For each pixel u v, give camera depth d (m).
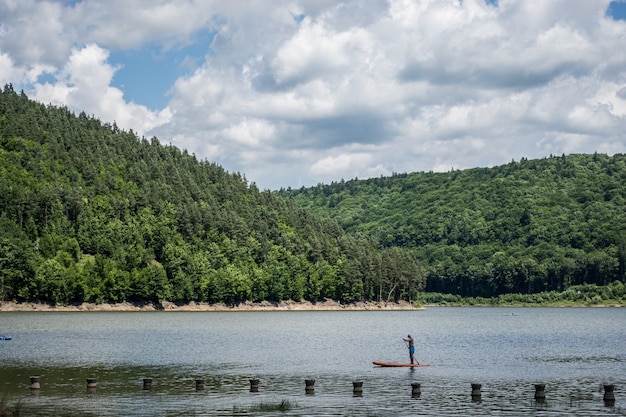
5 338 117.31
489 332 156.25
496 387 69.62
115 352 99.69
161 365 85.44
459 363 89.88
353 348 110.50
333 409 58.31
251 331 149.62
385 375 77.69
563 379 75.38
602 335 147.25
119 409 57.62
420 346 116.31
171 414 55.91
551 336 143.62
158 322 176.50
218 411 57.16
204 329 153.25
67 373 77.38
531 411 58.06
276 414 56.25
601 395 65.31
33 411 56.72
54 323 164.25
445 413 57.19
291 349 107.75
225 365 85.94
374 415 56.19
